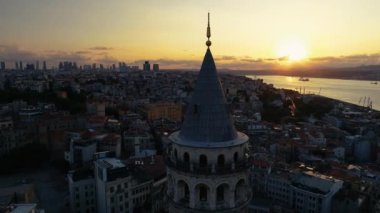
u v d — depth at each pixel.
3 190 139.88
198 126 44.56
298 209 160.62
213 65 46.06
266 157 197.25
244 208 46.31
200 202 44.62
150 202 149.75
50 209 154.00
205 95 45.06
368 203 160.00
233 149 44.19
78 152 189.38
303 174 168.12
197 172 42.84
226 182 43.91
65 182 186.25
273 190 173.00
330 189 154.00
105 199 135.88
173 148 47.03
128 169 146.50
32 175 197.88
